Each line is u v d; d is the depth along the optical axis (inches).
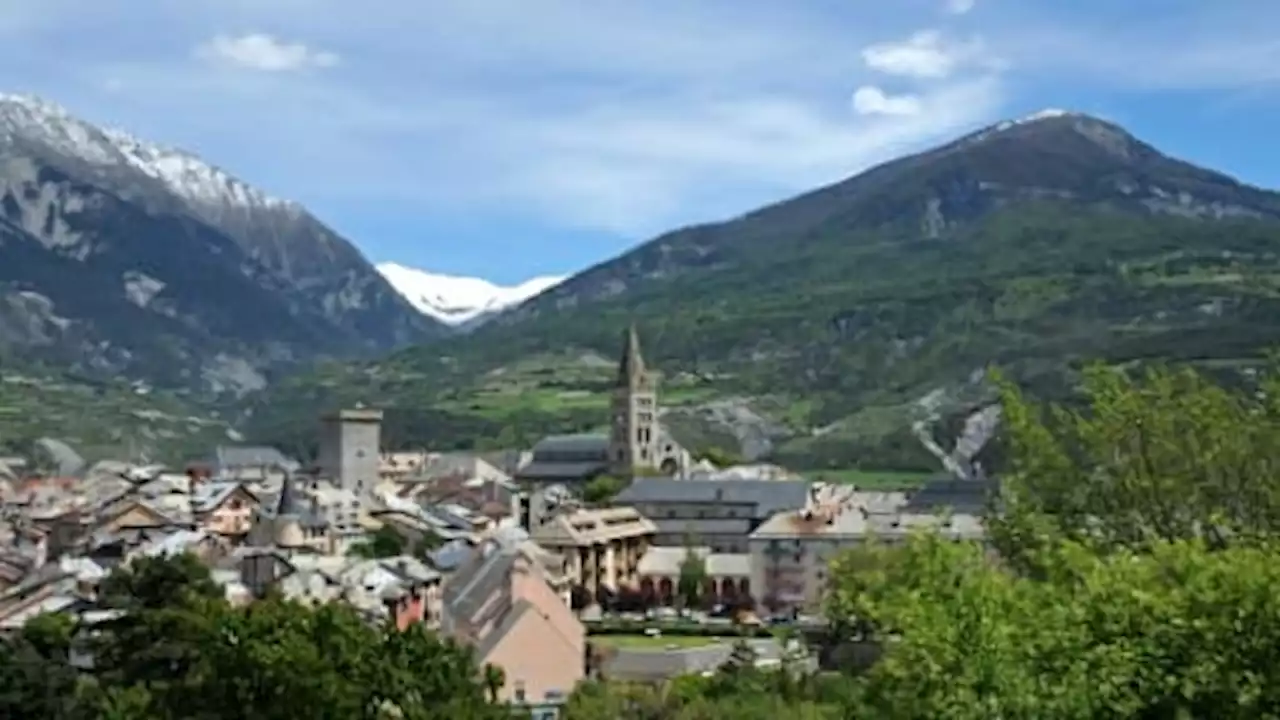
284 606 3405.5
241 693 3179.1
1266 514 2608.3
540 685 6471.5
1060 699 1754.4
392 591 7583.7
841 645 5816.9
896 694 1948.8
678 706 5477.4
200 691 3216.0
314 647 3221.0
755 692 5610.2
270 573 7608.3
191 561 4623.5
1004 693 1785.2
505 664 6417.3
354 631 3321.9
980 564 2058.3
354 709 3189.0
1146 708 1744.6
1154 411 2691.9
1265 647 1728.6
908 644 1876.2
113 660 4183.1
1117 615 1788.9
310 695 3164.4
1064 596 1925.4
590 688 5954.7
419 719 3245.6
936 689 1829.5
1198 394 2731.3
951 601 1891.0
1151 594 1780.3
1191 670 1727.4
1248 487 2620.6
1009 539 2679.6
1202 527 2573.8
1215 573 1769.2
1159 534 2613.2
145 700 3353.8
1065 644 1785.2
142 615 4133.9
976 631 1820.9
